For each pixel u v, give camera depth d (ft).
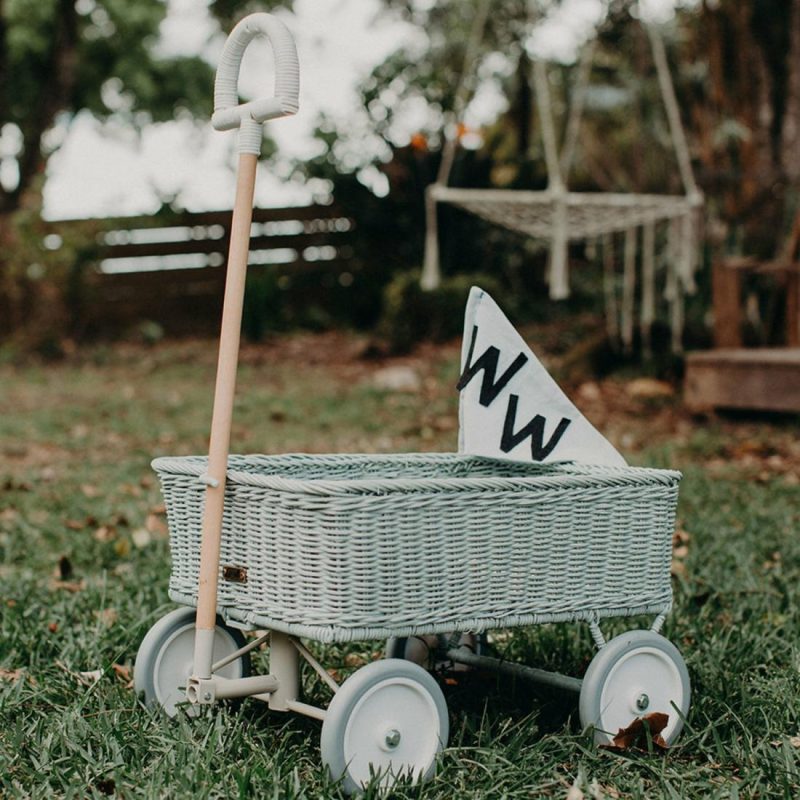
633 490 9.04
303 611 8.04
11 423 28.66
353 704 7.93
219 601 8.60
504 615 8.52
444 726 8.31
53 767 8.09
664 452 23.13
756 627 11.59
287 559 8.10
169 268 48.11
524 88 41.47
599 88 39.32
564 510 8.71
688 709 9.20
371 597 7.97
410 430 27.14
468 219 44.27
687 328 33.99
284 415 29.43
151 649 9.11
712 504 18.19
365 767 7.99
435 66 45.78
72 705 9.29
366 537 7.91
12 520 17.39
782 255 31.94
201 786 7.73
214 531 8.33
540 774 8.16
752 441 24.66
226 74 8.91
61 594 12.77
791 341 29.27
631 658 8.96
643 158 37.04
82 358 42.88
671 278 28.50
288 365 40.11
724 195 33.19
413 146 43.91
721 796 7.80
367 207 45.11
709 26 33.27
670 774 8.21
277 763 8.14
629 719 8.98
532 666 10.71
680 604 12.42
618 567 9.05
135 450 24.76
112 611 12.03
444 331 41.29
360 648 11.10
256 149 8.63
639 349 33.47
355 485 7.84
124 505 18.31
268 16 8.68
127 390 34.91
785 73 33.37
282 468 9.89
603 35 32.42
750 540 15.23
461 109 38.34
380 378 35.58
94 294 45.50
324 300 47.67
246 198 8.59
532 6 24.94
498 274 45.01
